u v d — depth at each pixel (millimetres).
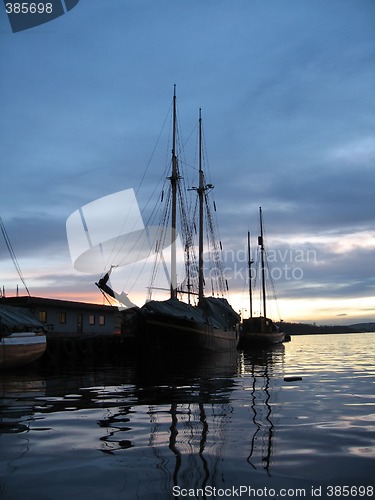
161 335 40031
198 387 17188
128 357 41188
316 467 6824
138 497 5742
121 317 50375
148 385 18391
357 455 7410
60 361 35094
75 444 8320
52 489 6039
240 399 13594
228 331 49531
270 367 27641
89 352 37875
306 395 14305
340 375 21359
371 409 11648
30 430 9609
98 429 9594
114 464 7039
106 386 18266
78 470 6781
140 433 9109
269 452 7594
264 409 11727
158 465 6957
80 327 44000
